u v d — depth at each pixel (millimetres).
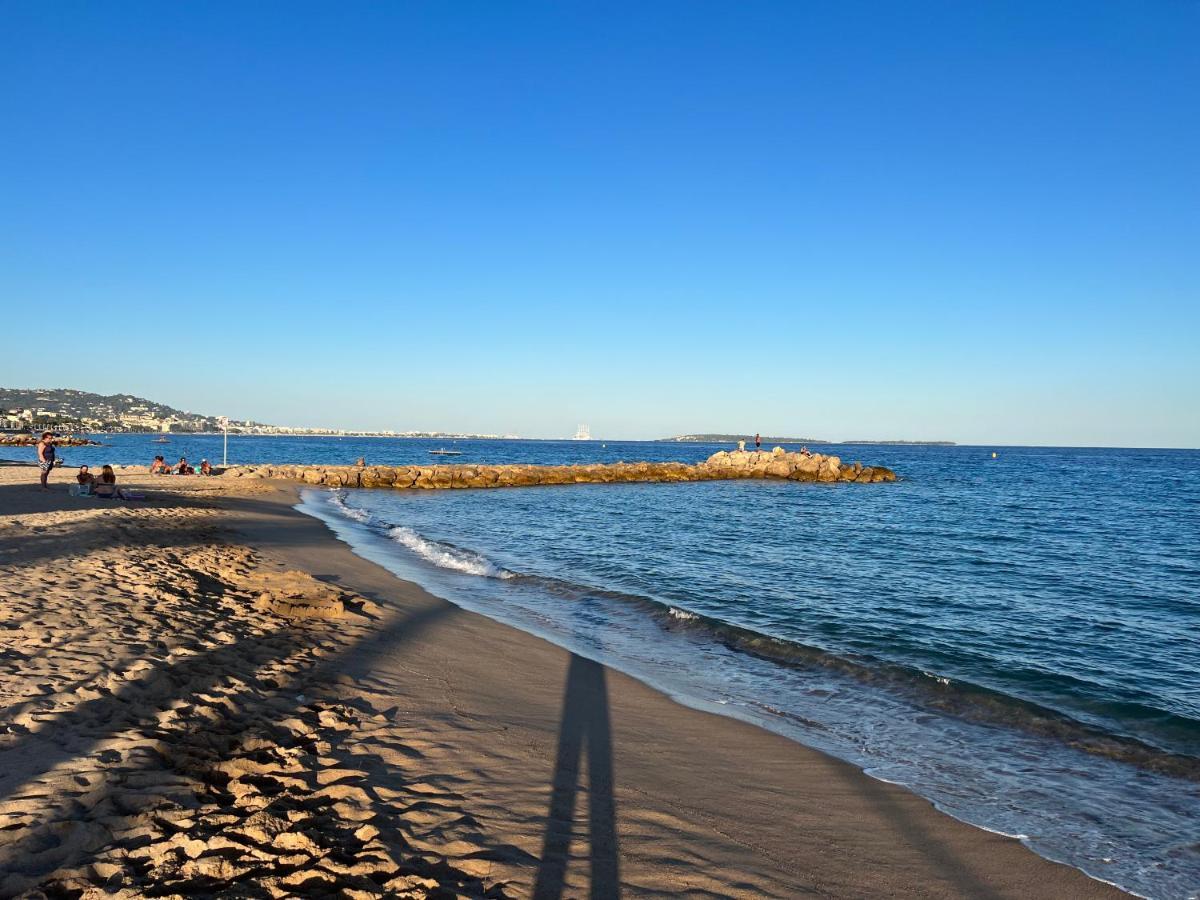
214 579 11078
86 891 3035
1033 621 12500
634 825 4594
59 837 3447
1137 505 38094
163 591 9469
